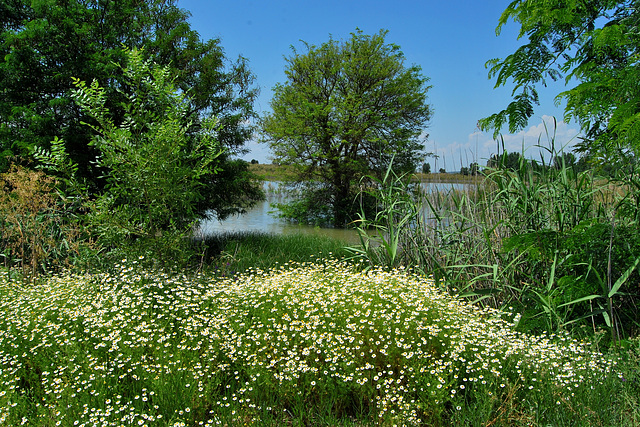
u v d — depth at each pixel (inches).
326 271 201.8
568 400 103.4
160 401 109.1
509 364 114.2
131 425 103.1
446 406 114.0
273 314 139.8
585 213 168.4
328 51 875.4
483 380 110.5
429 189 236.7
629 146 95.3
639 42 94.9
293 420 106.0
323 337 119.5
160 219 215.2
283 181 909.8
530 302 168.1
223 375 124.3
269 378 115.1
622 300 155.3
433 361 118.3
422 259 205.9
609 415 100.0
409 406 105.8
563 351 124.3
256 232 509.7
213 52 438.6
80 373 117.0
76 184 206.4
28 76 345.4
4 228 244.5
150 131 209.8
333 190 881.5
